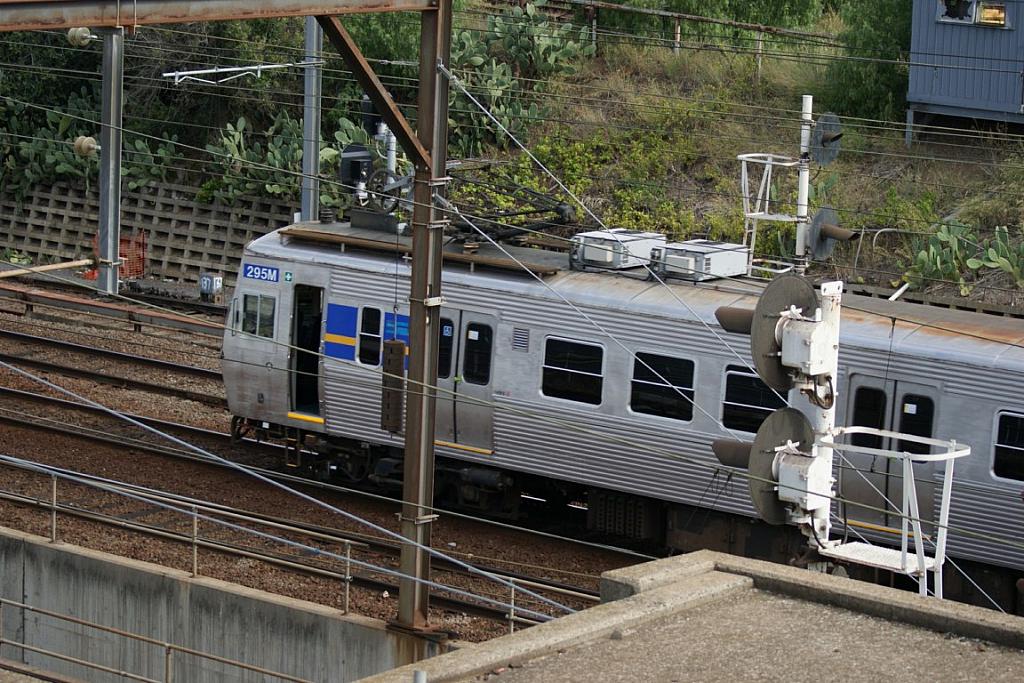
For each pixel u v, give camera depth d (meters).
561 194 71.00
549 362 41.12
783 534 38.56
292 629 34.72
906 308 38.59
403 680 16.42
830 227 38.25
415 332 32.06
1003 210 60.69
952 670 17.25
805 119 37.81
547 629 18.03
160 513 43.31
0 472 46.16
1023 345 35.38
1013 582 36.09
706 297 39.34
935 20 63.44
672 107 72.62
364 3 28.53
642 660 17.52
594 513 41.88
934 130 65.44
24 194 82.19
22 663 38.84
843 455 37.00
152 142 83.38
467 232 44.12
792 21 77.75
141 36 84.38
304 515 43.72
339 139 73.94
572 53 76.69
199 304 68.00
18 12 20.84
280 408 46.44
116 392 55.19
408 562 32.97
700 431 38.81
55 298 66.19
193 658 36.25
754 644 18.02
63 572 38.28
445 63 31.02
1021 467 34.94
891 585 36.97
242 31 82.44
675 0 78.31
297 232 46.12
